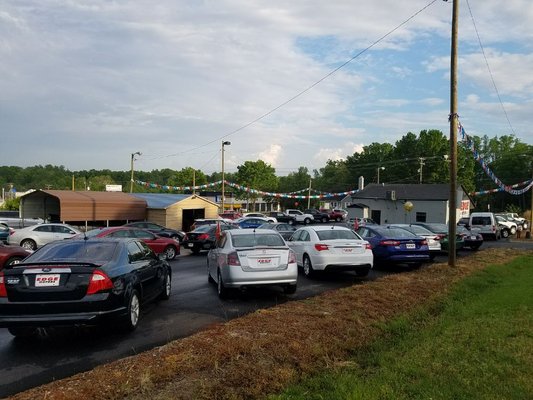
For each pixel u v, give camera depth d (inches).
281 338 238.4
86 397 167.2
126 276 280.4
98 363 230.1
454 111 580.1
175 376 190.7
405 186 2105.1
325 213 2556.6
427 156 3417.8
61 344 262.5
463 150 3361.2
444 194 1905.8
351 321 283.7
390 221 2026.3
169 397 168.6
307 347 229.3
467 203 1925.4
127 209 1273.4
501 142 3870.6
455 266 568.7
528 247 1064.8
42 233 900.0
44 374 214.8
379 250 589.0
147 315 333.4
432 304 355.6
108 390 173.5
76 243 307.0
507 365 210.7
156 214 1339.8
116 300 263.7
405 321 297.3
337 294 369.7
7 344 264.1
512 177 3432.6
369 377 195.5
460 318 309.7
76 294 251.1
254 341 230.1
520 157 3420.3
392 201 2017.7
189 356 208.2
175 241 781.9
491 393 179.2
